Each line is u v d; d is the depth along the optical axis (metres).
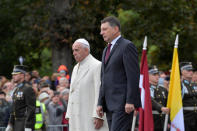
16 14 53.12
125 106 15.95
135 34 43.53
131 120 16.48
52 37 40.34
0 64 55.03
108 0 40.44
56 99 26.89
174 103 21.73
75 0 40.28
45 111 26.73
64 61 40.59
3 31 54.59
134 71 16.12
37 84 31.38
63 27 39.19
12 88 29.97
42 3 42.34
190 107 26.09
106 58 16.88
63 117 26.83
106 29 16.70
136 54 16.36
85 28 37.38
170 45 43.06
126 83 16.34
